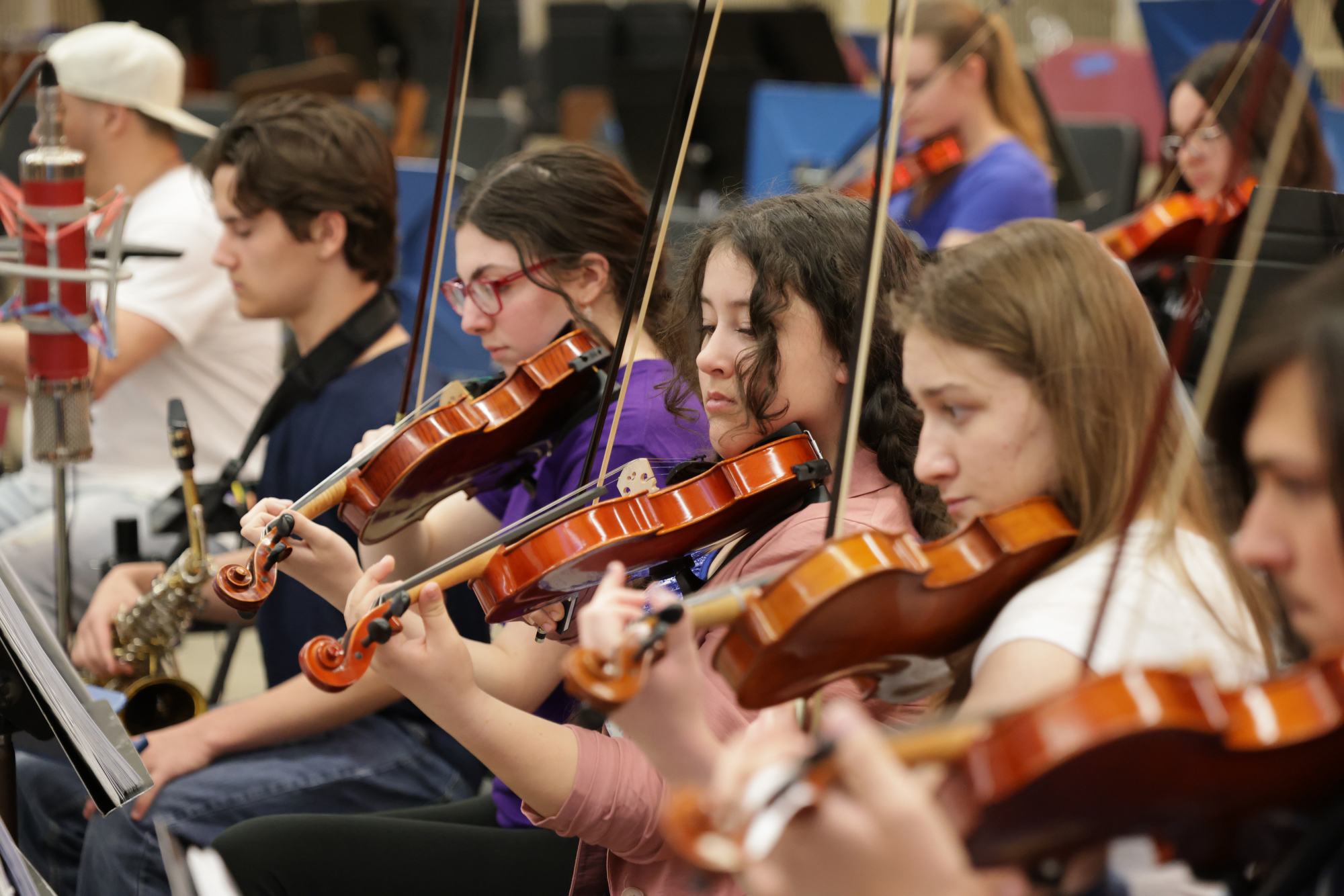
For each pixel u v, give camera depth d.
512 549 3.53
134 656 5.49
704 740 2.55
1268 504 2.28
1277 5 2.64
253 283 5.74
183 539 5.69
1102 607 2.44
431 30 18.98
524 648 4.27
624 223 4.84
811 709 2.78
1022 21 21.09
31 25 22.44
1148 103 13.91
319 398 5.61
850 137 11.58
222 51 17.38
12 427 9.16
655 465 4.36
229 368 7.33
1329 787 2.10
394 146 16.28
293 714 4.86
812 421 3.82
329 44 18.11
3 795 4.34
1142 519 2.77
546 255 4.73
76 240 5.20
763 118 11.80
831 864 1.86
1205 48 10.26
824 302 3.69
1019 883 2.11
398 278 8.98
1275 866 2.25
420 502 4.54
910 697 3.07
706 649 3.55
